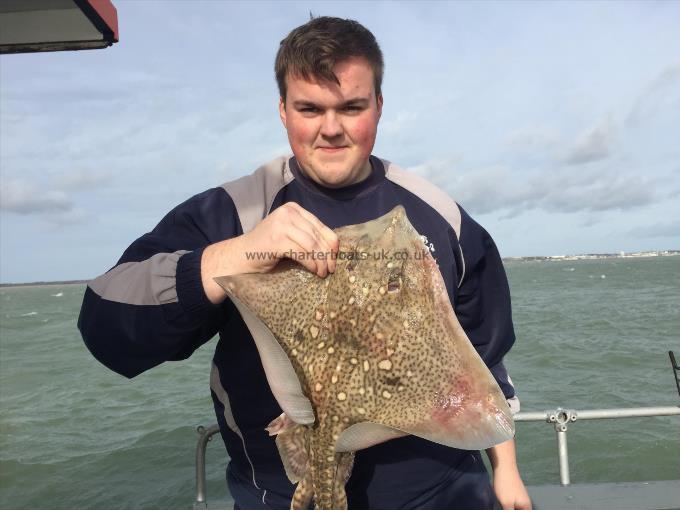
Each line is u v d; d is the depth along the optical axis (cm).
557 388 458
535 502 139
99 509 281
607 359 564
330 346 73
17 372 687
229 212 88
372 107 84
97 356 81
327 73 78
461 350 72
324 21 83
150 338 77
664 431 331
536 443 321
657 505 136
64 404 498
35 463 346
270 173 93
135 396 511
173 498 287
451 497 86
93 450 365
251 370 84
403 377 72
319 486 70
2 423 442
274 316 73
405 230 77
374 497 82
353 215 89
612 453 305
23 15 133
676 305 1132
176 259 78
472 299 95
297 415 71
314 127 82
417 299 74
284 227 73
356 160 85
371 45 83
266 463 85
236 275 72
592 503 138
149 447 364
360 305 74
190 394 505
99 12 126
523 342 704
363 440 72
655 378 474
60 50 138
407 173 98
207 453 346
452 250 91
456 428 70
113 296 78
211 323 83
